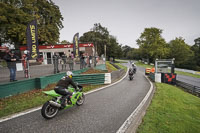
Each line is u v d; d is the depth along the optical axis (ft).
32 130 10.18
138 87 28.71
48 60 28.94
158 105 17.25
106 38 167.63
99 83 30.60
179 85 36.94
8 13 58.54
